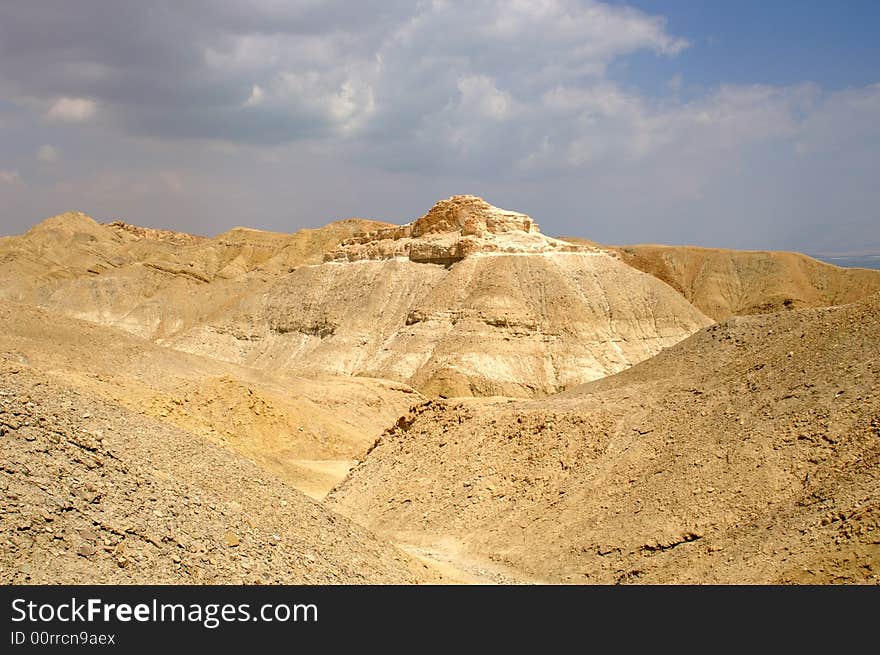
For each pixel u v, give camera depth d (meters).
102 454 19.84
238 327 139.25
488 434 41.88
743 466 31.95
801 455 30.94
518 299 120.00
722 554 28.38
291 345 131.00
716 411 36.38
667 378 42.25
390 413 80.12
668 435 36.62
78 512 17.19
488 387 104.62
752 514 29.83
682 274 191.12
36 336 57.78
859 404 31.42
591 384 48.12
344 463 58.22
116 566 16.50
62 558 16.00
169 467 21.67
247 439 54.97
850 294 175.25
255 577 18.69
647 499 33.22
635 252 198.88
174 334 168.12
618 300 124.62
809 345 37.31
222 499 21.47
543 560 32.72
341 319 129.62
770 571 25.61
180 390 56.53
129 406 47.31
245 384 60.62
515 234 133.88
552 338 115.81
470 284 123.56
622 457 36.69
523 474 38.78
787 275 181.25
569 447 38.84
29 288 197.88
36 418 19.75
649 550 30.52
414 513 39.62
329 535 23.69
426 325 118.38
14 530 15.88
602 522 33.38
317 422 62.44
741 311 176.38
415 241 135.88
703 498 31.58
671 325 125.25
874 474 27.64
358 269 137.88
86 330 61.81
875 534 24.52
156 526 18.20
